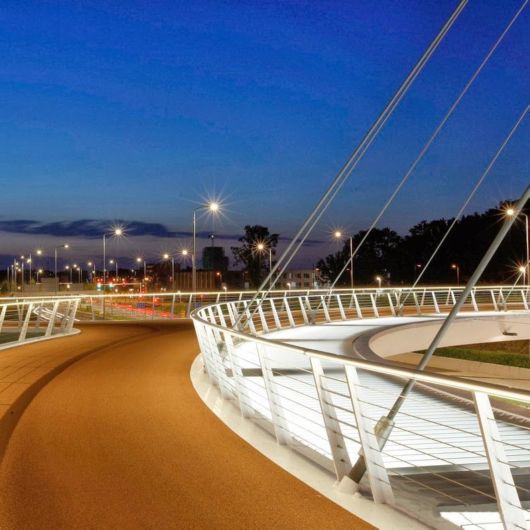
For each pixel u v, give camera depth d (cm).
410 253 10100
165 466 650
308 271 14538
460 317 3638
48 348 1850
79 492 571
